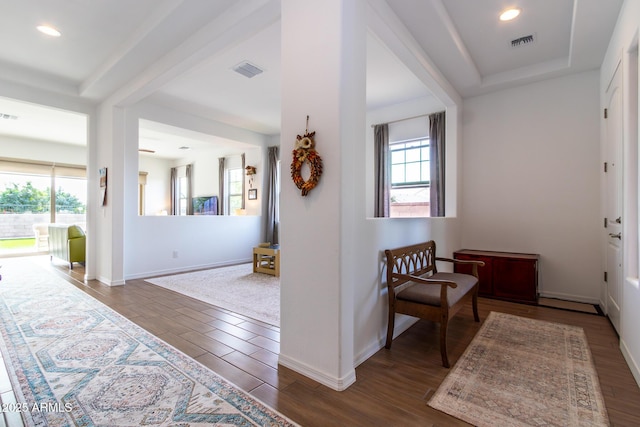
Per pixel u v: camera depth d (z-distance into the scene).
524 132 4.02
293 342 2.07
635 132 2.28
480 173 4.33
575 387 1.87
